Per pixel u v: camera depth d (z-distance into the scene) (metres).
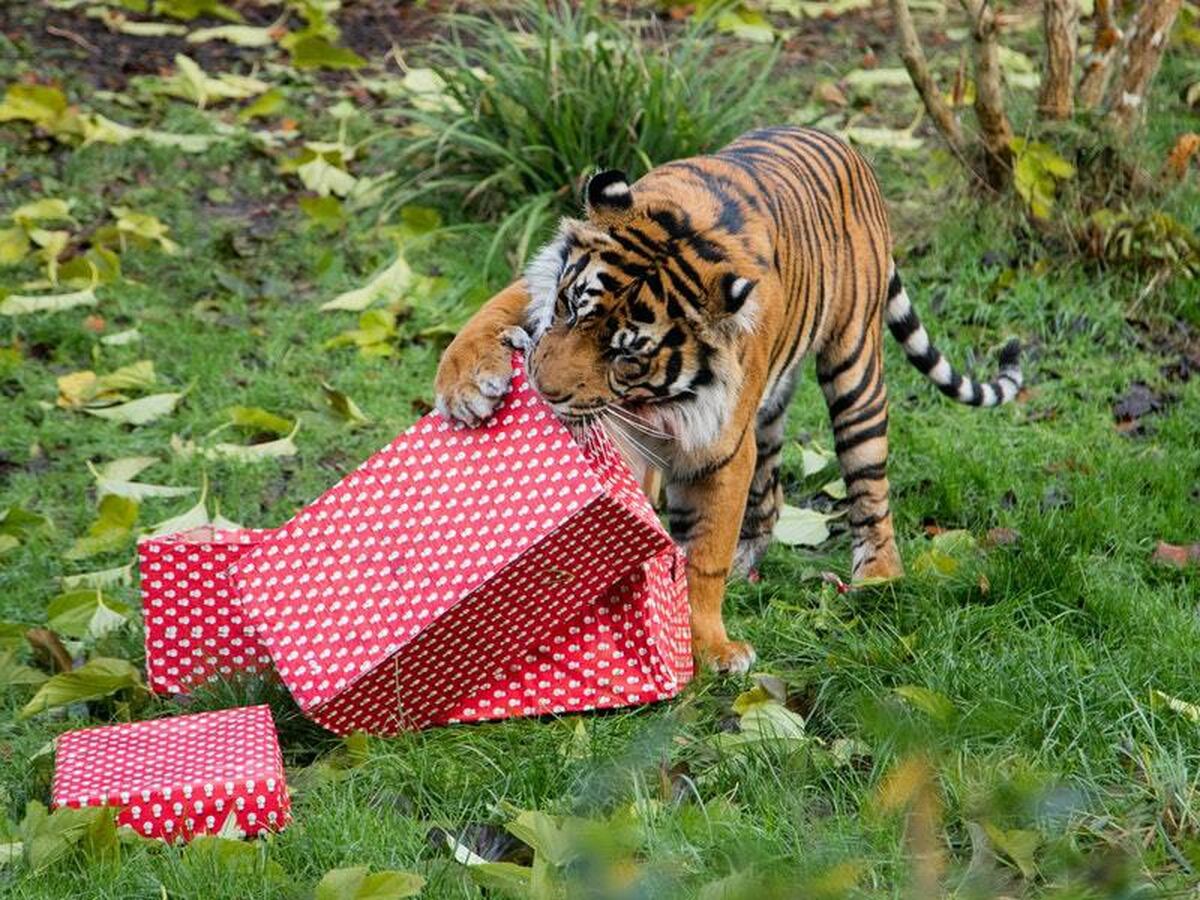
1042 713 7.77
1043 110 14.21
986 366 12.69
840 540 10.53
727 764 7.53
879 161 15.63
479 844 7.09
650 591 7.96
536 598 7.68
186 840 7.06
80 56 17.73
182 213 14.79
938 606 9.12
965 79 16.44
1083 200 13.95
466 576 7.53
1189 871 6.76
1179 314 13.23
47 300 13.02
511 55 15.09
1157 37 13.85
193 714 8.02
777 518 10.41
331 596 7.69
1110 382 12.41
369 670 7.52
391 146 15.29
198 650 8.34
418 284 13.52
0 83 16.67
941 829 6.89
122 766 7.34
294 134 16.28
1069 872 6.61
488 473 7.66
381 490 7.73
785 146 9.56
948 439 11.40
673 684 8.06
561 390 7.93
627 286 7.95
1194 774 7.45
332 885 6.30
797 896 6.09
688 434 8.27
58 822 6.79
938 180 14.46
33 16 18.62
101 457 11.44
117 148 15.62
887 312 10.62
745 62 15.40
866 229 9.94
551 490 7.54
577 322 7.96
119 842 6.86
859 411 9.88
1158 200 14.07
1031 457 11.20
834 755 7.59
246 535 8.43
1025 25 19.27
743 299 7.99
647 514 7.86
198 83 16.80
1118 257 13.52
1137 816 7.11
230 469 11.16
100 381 12.11
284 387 12.30
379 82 17.30
